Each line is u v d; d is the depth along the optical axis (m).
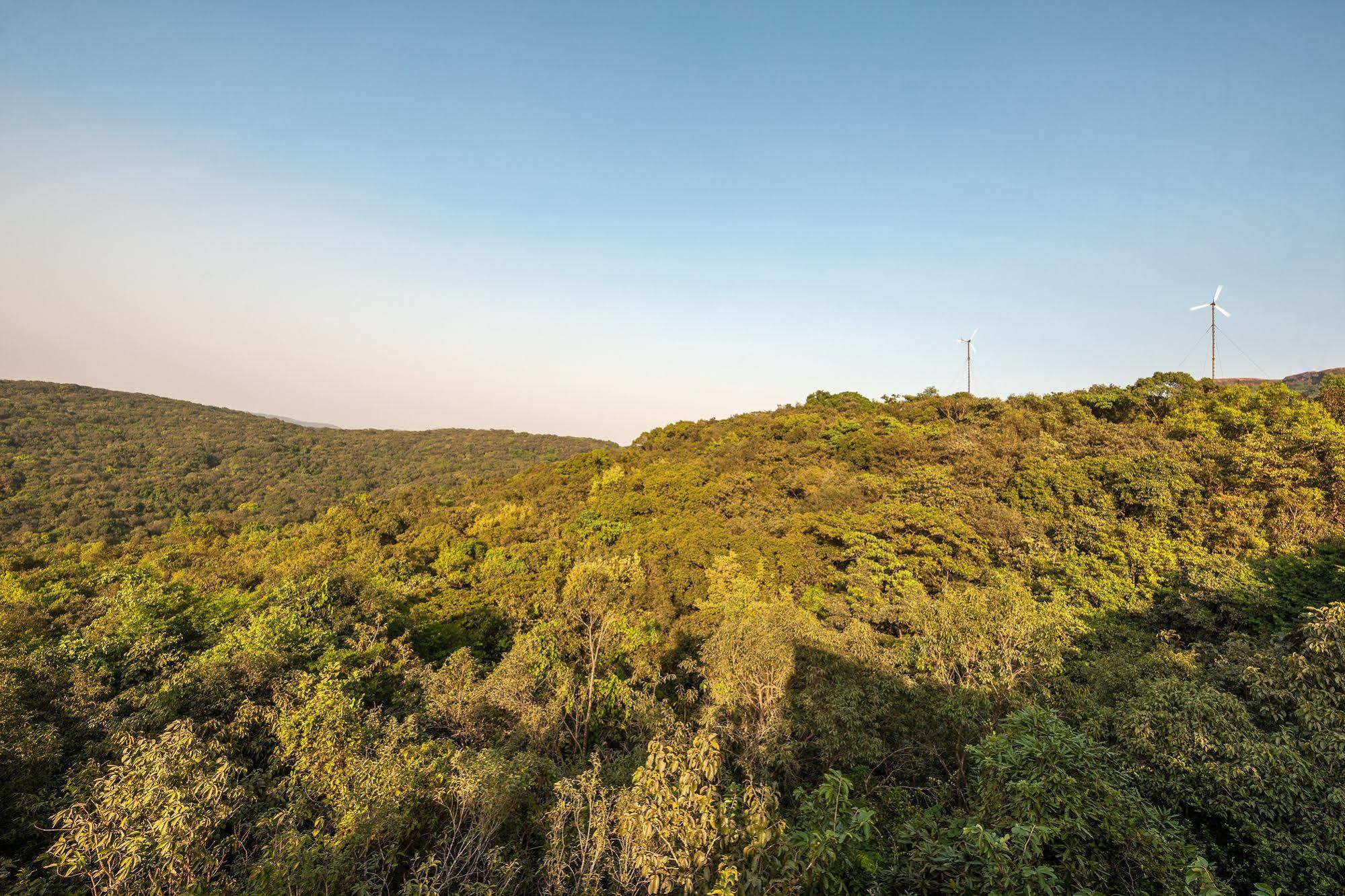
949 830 6.78
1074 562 21.84
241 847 9.32
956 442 36.25
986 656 13.27
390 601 24.41
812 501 34.59
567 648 19.62
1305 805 7.36
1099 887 5.87
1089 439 32.94
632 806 7.54
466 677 16.45
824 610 23.59
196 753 8.70
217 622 21.92
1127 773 7.68
